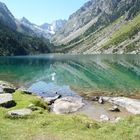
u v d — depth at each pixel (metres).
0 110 32.00
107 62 155.75
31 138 21.20
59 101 47.62
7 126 25.47
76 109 44.28
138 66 122.69
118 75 91.31
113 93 59.69
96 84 73.19
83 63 153.62
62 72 105.06
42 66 135.88
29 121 28.42
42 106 41.28
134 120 28.59
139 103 46.31
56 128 26.09
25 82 78.56
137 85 70.12
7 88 46.59
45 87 69.56
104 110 44.19
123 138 23.52
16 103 37.78
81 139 22.36
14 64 152.12
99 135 24.48
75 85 72.12
